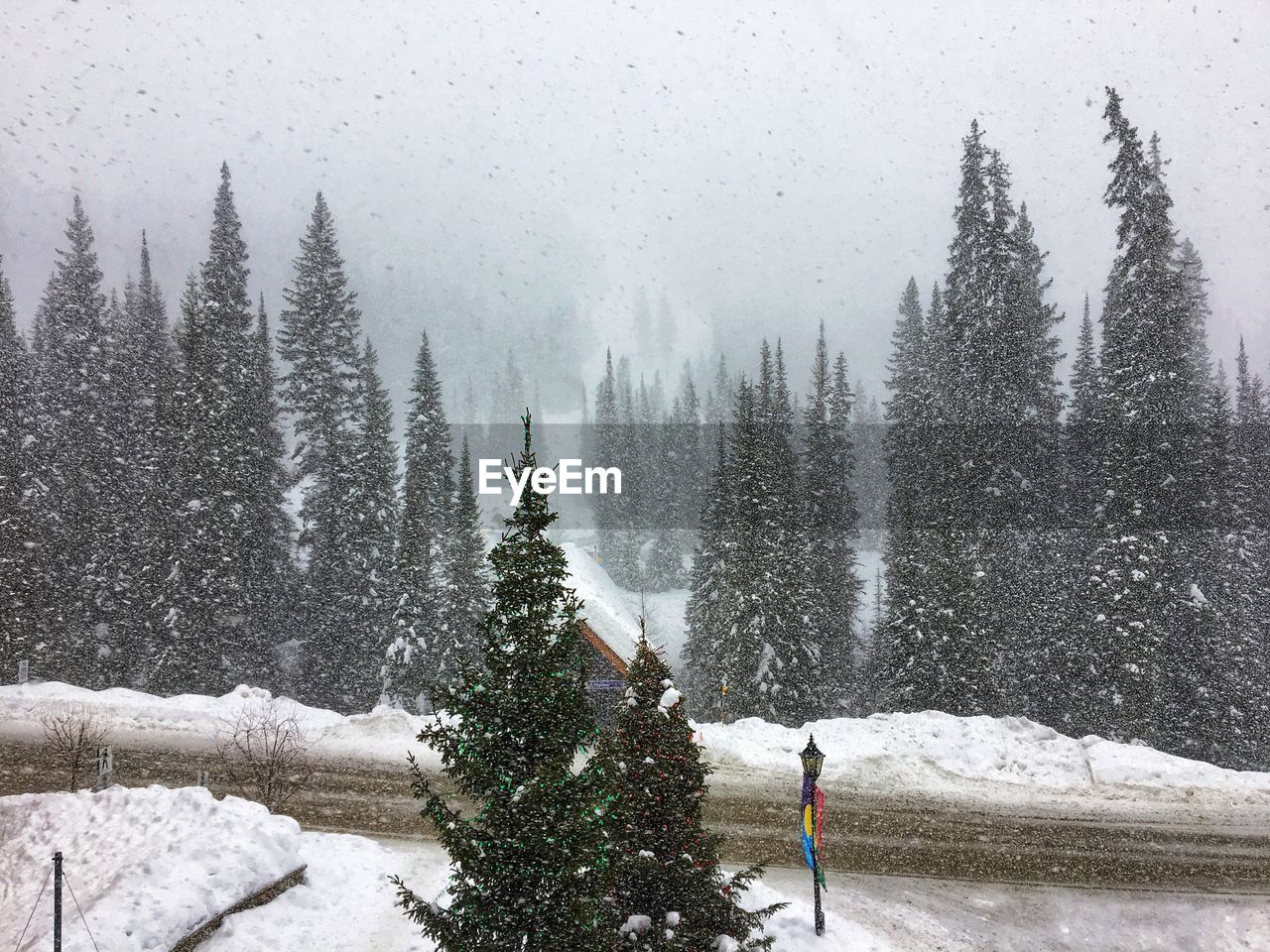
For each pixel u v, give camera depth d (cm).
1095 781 1634
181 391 3166
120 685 3059
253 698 1980
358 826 1357
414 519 3117
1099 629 2511
